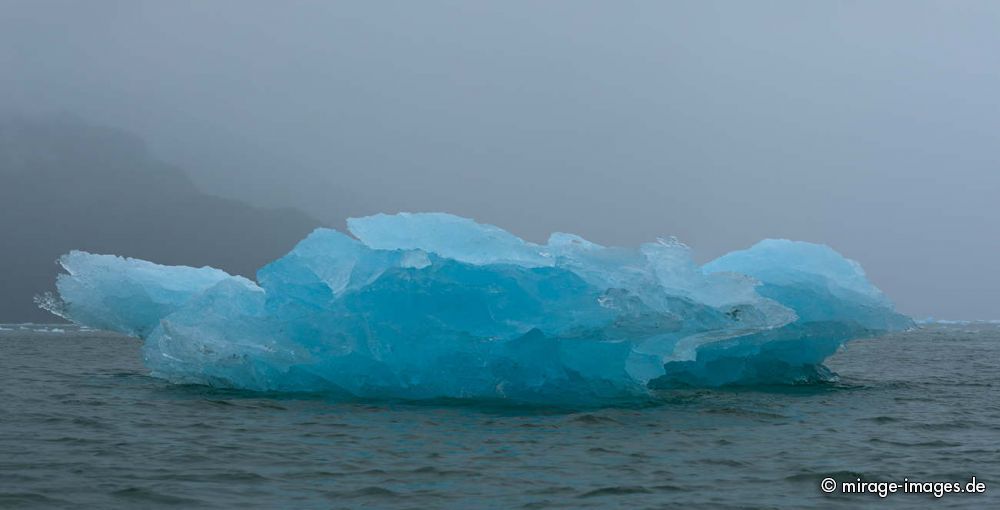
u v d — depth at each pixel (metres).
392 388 15.11
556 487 8.16
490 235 15.62
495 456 9.66
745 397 16.47
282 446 10.05
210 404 13.82
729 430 11.91
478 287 14.50
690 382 18.88
